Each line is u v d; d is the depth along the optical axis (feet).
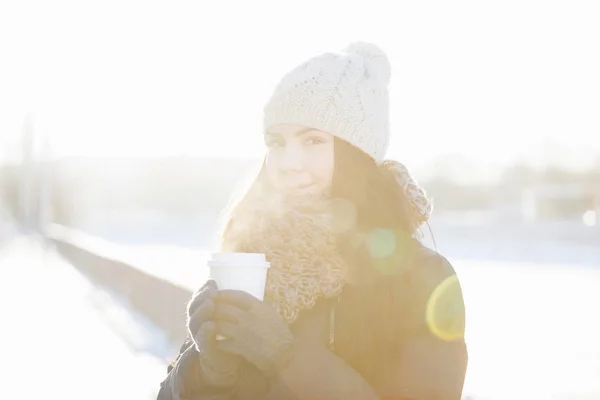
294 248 6.35
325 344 6.23
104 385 31.09
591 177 350.64
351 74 6.63
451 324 6.08
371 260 6.29
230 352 5.81
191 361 6.30
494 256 145.38
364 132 6.61
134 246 176.24
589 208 265.75
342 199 6.58
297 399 5.90
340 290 6.26
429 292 6.14
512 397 28.94
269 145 6.97
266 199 6.97
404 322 6.16
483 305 66.59
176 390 6.29
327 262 6.31
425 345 6.04
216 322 5.75
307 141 6.72
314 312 6.30
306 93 6.57
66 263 126.21
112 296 68.28
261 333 5.73
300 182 6.71
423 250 6.39
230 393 6.07
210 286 5.92
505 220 247.70
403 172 6.91
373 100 6.67
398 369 6.05
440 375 5.92
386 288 6.22
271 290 6.25
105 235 280.31
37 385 31.60
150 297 51.08
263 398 6.03
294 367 5.97
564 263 124.88
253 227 6.68
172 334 40.78
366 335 6.18
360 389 5.94
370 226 6.39
